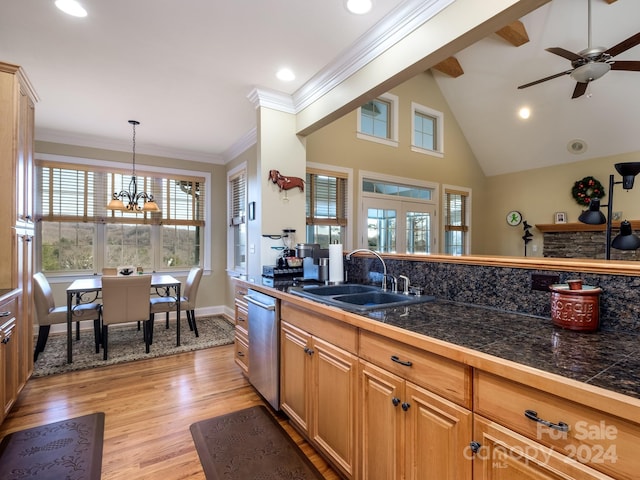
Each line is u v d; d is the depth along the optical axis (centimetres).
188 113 354
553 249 596
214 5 192
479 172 670
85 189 431
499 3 151
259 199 312
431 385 110
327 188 449
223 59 251
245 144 448
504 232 657
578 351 97
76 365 304
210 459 178
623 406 66
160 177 480
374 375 134
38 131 398
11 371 209
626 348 99
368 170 486
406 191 546
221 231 527
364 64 233
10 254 212
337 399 156
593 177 544
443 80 579
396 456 123
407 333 116
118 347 355
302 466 173
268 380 224
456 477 101
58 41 227
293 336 196
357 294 203
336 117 278
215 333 410
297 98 310
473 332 117
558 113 517
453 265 177
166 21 206
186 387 264
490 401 93
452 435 103
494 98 552
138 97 315
